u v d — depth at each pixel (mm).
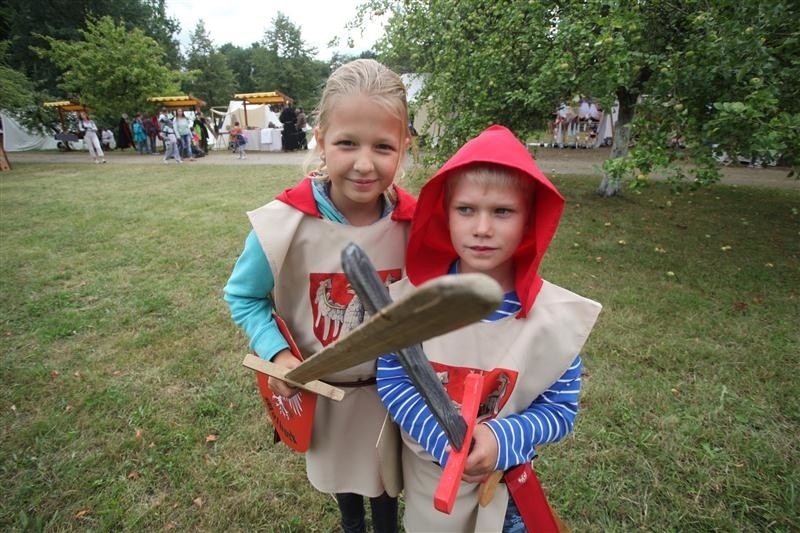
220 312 3900
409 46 6605
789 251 5414
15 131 20875
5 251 5371
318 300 1369
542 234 1098
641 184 4195
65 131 21562
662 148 4168
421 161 6352
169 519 2104
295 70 52281
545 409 1192
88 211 7324
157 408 2760
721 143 4039
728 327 3580
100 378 3029
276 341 1333
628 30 4090
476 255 1093
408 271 1281
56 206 7703
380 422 1503
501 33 5402
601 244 5574
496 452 1058
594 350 3271
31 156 17875
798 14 3609
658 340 3398
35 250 5402
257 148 21125
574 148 17453
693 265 4906
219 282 4508
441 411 744
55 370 3107
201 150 18125
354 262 535
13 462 2381
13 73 13391
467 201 1069
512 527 1325
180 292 4273
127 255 5242
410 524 1363
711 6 4012
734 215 7117
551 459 2363
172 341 3459
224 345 3404
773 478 2236
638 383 2910
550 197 1085
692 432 2506
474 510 1265
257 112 23469
